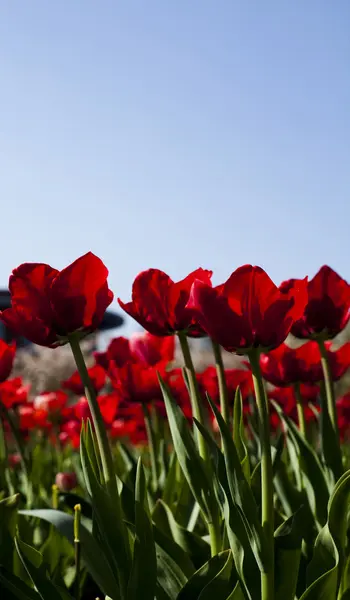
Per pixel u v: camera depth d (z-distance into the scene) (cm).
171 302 135
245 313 120
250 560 123
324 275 140
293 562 125
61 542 162
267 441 121
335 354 155
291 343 332
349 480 124
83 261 123
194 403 137
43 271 123
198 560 142
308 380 155
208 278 135
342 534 125
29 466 178
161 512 147
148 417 171
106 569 131
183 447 132
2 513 137
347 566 127
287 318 120
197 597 127
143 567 124
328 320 141
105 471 125
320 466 140
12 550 137
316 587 124
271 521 121
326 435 140
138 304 135
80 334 125
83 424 128
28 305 123
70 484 194
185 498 157
